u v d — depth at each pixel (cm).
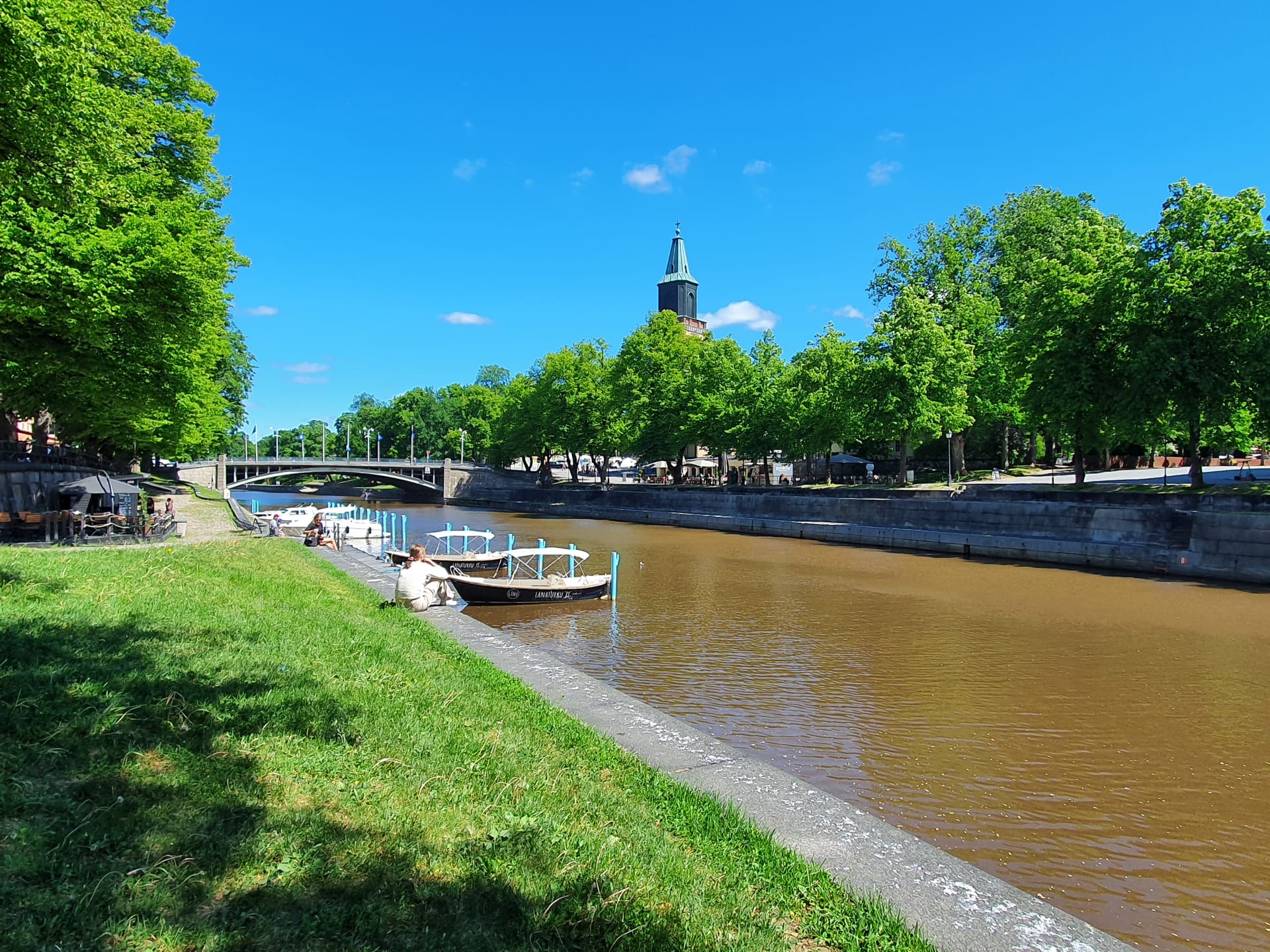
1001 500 3528
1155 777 969
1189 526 2652
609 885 414
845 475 7031
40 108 1041
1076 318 3122
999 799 910
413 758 573
